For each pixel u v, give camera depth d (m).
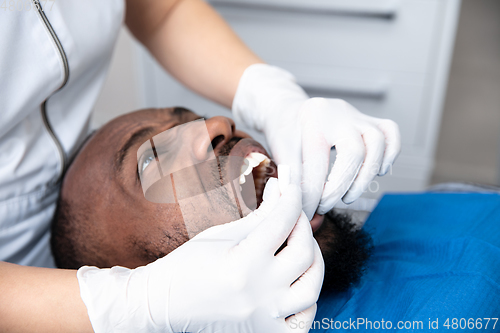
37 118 0.66
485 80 2.68
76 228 0.59
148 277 0.48
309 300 0.49
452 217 0.69
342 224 0.64
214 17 0.88
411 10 1.58
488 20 3.07
